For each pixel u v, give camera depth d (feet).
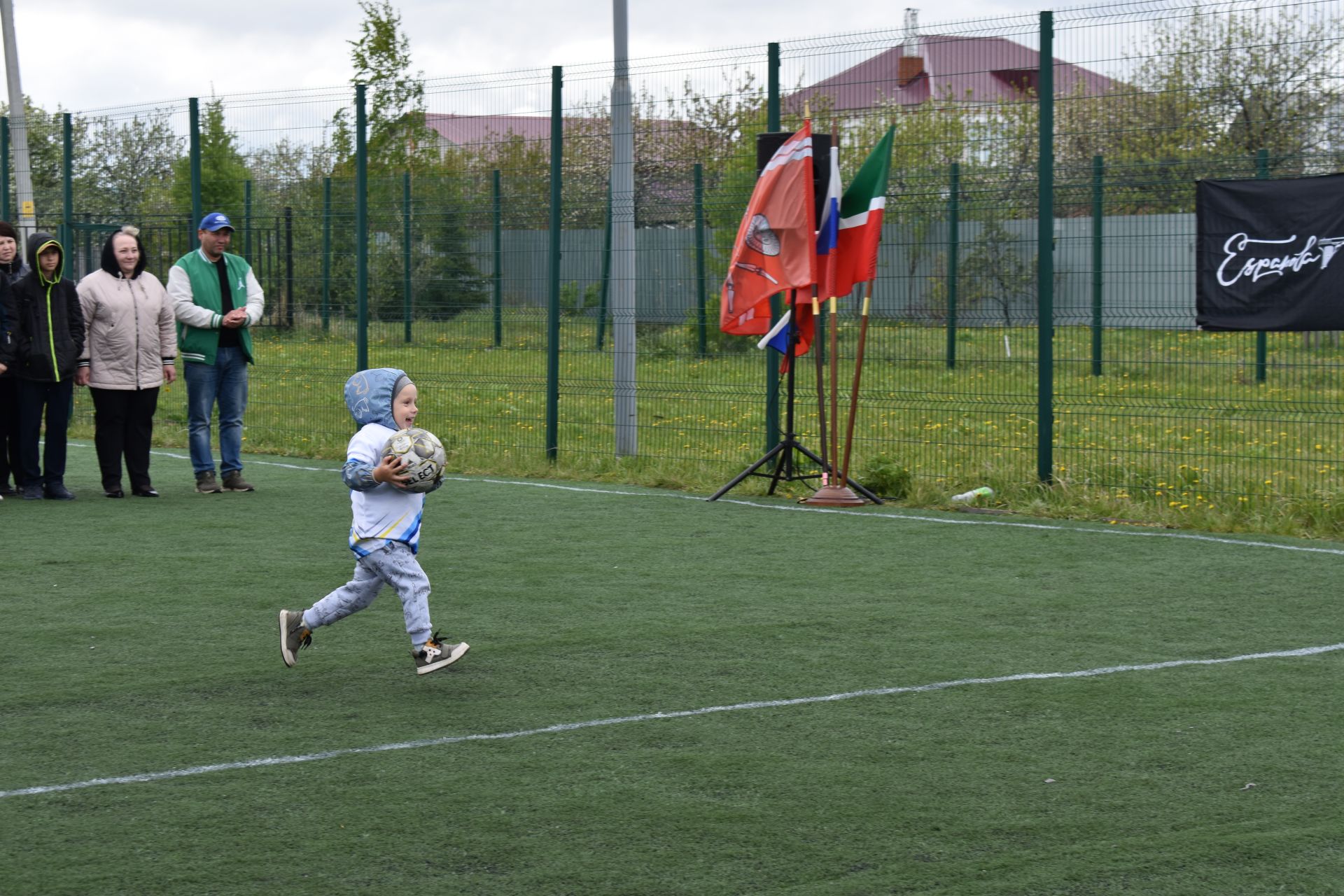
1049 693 19.10
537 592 25.63
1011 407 39.01
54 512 35.17
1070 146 35.99
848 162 38.60
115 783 15.61
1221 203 33.88
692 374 42.47
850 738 17.17
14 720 17.97
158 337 38.11
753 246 36.35
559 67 42.88
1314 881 12.89
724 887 12.82
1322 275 32.76
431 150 46.34
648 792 15.28
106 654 21.30
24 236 56.39
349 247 48.67
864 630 22.76
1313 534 31.68
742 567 27.99
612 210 42.55
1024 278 36.86
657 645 21.79
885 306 39.09
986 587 26.04
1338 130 32.99
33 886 12.90
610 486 40.01
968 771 15.94
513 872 13.20
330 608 19.97
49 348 36.42
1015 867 13.20
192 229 50.29
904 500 36.83
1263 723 17.72
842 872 13.12
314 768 16.12
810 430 41.70
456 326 46.60
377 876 13.12
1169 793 15.19
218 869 13.29
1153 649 21.52
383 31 79.20
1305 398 34.30
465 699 18.97
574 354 43.86
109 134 55.42
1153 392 35.91
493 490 39.01
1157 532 32.09
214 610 24.25
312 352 50.19
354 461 19.26
